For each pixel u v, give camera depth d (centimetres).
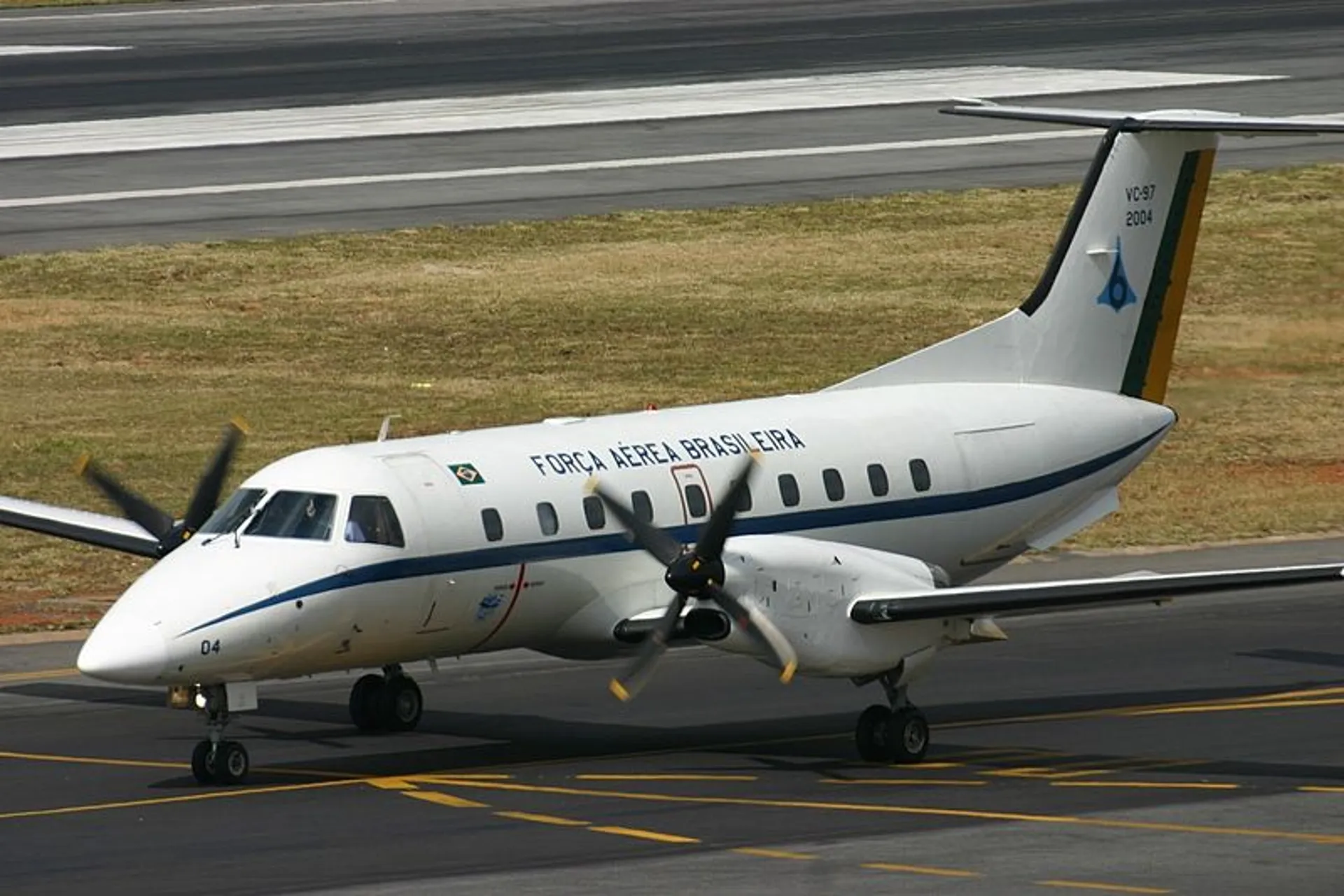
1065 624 11156
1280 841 7012
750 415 9300
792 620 8050
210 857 6881
